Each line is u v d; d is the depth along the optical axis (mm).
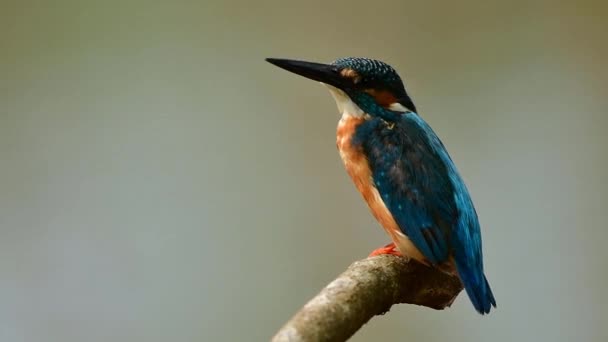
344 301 6105
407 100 8406
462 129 13078
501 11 13656
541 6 13586
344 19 13648
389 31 13562
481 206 12430
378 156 7969
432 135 8203
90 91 13375
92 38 13734
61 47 13672
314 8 13719
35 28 13695
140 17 13828
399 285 6777
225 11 13828
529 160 12734
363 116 8242
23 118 13125
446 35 13539
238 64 13555
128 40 13742
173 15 13812
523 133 12969
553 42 13469
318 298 6031
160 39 13703
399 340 11305
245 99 13242
